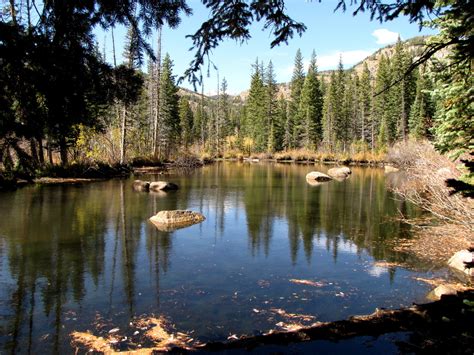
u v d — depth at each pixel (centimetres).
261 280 726
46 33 314
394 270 787
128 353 455
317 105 5878
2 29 270
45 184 1936
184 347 467
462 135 796
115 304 604
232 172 3203
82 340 489
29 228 1063
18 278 708
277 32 381
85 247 910
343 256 889
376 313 545
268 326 534
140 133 3697
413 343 444
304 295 653
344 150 4994
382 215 1375
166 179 2512
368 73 5741
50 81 309
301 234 1097
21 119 304
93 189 1838
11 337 495
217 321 549
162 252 895
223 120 6594
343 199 1738
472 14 261
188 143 5494
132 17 376
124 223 1163
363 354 429
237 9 360
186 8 387
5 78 285
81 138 2105
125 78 395
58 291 652
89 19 348
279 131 5928
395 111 5241
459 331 443
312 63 5953
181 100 6625
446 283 706
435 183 1173
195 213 1282
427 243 994
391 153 3778
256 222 1250
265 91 5991
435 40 659
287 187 2167
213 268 792
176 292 658
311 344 459
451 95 746
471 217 945
